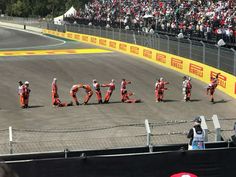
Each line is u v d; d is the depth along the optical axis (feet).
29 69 117.80
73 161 29.50
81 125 64.03
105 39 172.76
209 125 63.67
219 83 91.71
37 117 69.56
